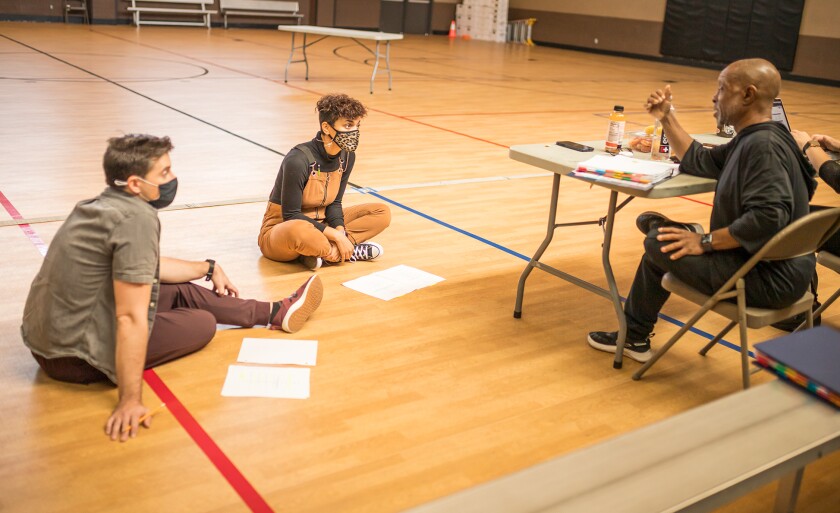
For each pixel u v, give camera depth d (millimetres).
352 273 3633
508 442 2332
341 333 2994
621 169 2783
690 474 1527
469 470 2178
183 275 2787
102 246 2230
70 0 15445
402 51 15633
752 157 2459
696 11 16234
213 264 2877
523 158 3064
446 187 5367
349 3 18672
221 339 2859
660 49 17031
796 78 14891
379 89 10016
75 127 6434
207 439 2238
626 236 4523
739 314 2447
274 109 7977
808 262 2541
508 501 1426
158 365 2639
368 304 3287
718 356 3014
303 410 2430
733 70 2564
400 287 3492
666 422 1713
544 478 1502
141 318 2246
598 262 4027
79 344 2342
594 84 12250
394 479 2115
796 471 1858
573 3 18703
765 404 1782
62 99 7656
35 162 5223
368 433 2328
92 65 10242
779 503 1912
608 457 1577
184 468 2100
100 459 2113
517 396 2613
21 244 3668
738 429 1686
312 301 2988
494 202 5074
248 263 3662
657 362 2934
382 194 5066
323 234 3541
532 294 3533
